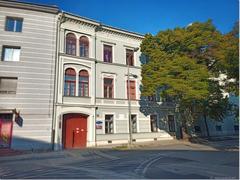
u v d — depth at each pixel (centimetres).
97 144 2377
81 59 2442
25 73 2130
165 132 2961
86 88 2445
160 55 2489
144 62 2938
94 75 2498
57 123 2173
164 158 1405
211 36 2386
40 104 2128
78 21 2492
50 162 1398
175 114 3108
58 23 2372
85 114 2366
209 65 2436
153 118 2922
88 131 2364
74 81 2381
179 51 2480
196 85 2225
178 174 948
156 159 1370
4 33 2142
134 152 1770
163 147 2181
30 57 2175
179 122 3095
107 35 2728
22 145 2003
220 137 3397
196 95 2166
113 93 2633
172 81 2269
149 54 2608
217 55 2231
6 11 2184
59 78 2270
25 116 2059
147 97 2880
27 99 2091
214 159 1338
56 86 2238
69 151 1953
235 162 1224
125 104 2675
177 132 3073
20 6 2222
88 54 2534
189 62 2306
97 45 2625
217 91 2448
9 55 2147
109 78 2647
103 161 1366
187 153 1638
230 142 2738
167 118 3027
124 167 1134
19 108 2053
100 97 2503
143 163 1238
